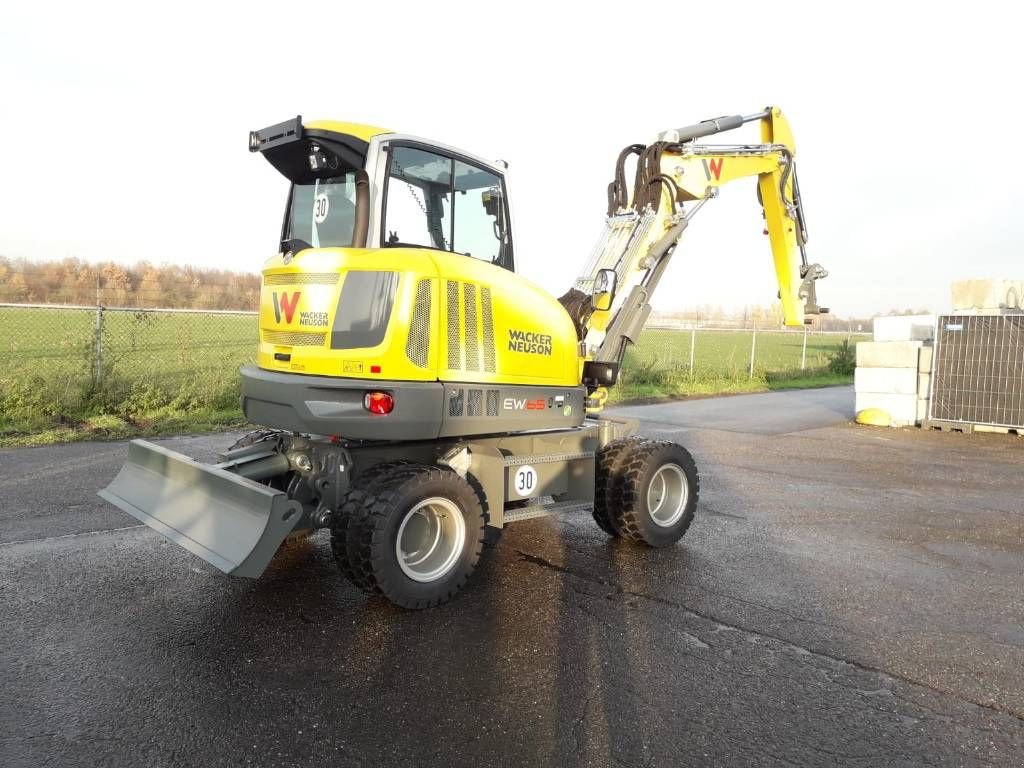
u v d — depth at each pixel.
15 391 10.13
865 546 5.96
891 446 11.18
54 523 5.87
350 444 4.73
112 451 8.50
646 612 4.44
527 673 3.61
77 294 29.50
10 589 4.54
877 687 3.56
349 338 4.39
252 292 20.62
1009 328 12.27
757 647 3.98
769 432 12.41
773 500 7.54
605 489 5.68
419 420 4.39
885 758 2.97
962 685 3.61
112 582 4.71
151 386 11.19
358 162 4.64
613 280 5.92
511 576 5.04
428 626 4.16
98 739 2.95
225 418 10.77
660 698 3.40
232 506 4.21
